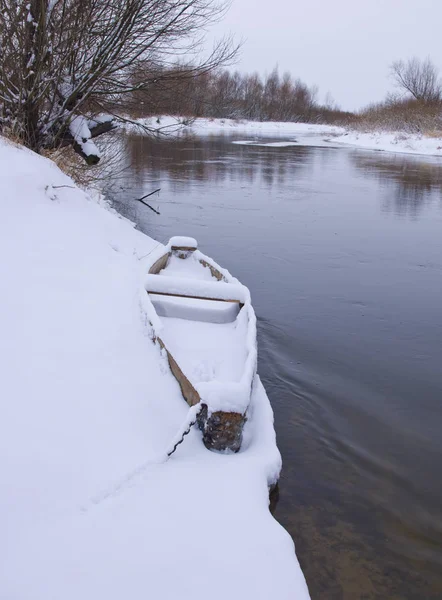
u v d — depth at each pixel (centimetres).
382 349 592
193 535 267
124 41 912
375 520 337
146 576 241
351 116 6956
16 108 895
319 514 338
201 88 1260
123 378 389
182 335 459
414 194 1666
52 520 264
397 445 419
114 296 520
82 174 1042
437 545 321
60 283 506
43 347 399
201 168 2162
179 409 371
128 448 321
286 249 998
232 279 551
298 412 453
